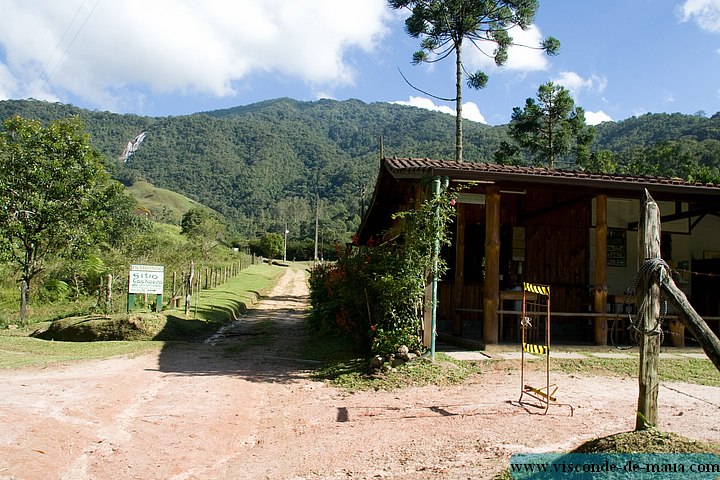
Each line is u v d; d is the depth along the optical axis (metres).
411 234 8.26
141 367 8.49
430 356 8.08
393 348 7.91
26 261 14.96
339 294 9.84
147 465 4.35
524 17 20.03
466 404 6.00
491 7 20.05
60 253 16.00
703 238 12.41
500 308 10.73
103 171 16.03
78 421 5.40
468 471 3.90
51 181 14.92
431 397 6.40
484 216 12.09
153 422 5.53
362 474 4.04
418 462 4.20
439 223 8.25
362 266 8.59
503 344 9.58
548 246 12.15
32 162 14.66
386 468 4.13
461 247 11.17
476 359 8.28
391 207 13.43
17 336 11.72
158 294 13.91
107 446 4.76
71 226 15.19
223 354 10.01
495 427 5.05
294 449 4.73
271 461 4.46
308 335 12.97
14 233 14.26
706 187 9.23
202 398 6.61
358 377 7.50
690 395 6.29
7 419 5.26
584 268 12.18
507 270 12.00
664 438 3.57
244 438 5.14
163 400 6.45
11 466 4.11
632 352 9.19
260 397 6.74
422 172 8.58
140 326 11.49
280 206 111.75
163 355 9.70
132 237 31.92
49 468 4.16
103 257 21.20
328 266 12.69
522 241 12.11
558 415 5.46
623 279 12.14
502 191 10.79
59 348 10.13
